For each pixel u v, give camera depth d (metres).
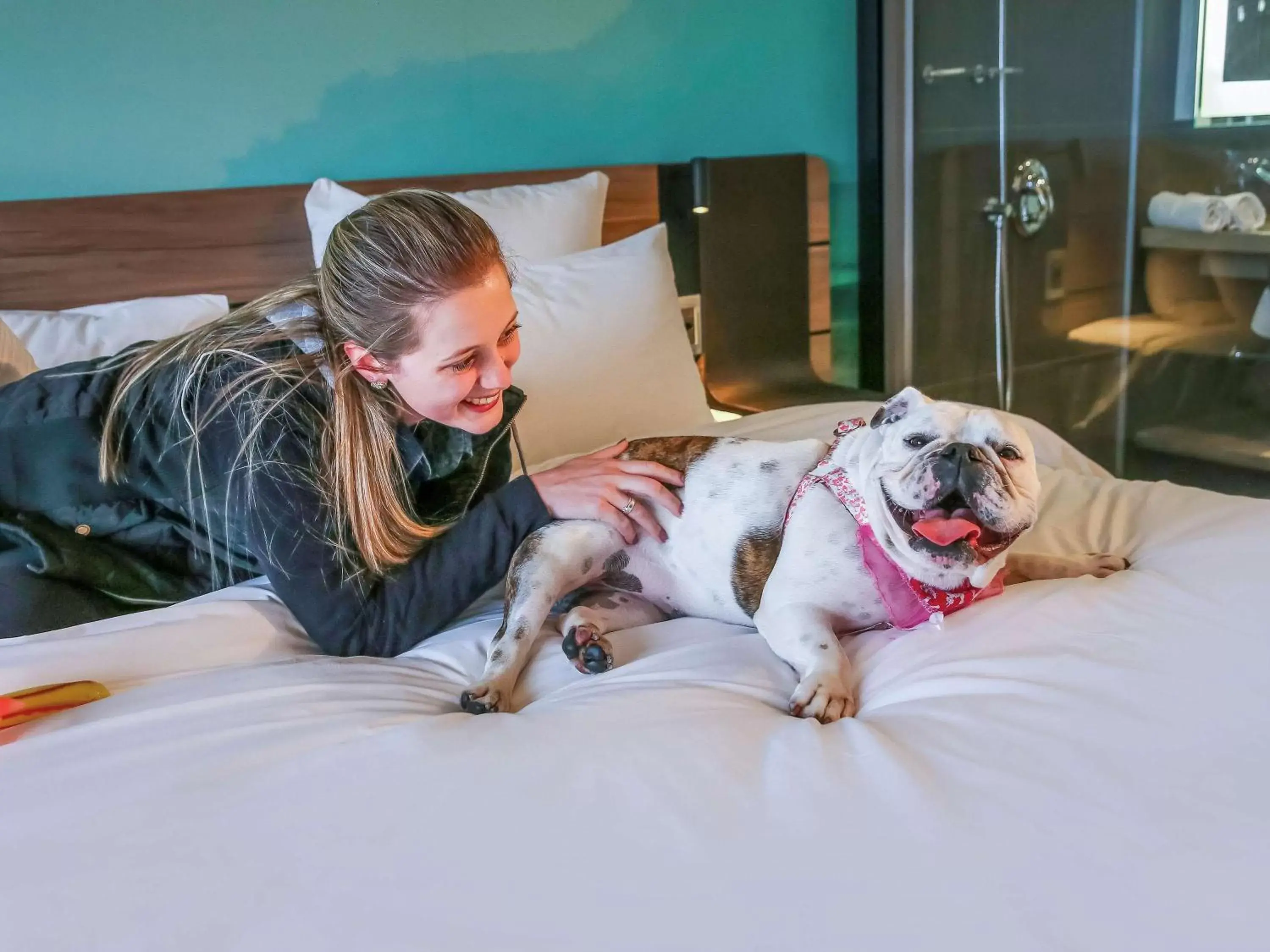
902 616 1.29
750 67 2.98
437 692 1.27
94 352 1.90
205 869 0.84
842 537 1.34
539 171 2.59
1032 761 0.96
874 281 3.29
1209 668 1.11
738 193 2.89
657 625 1.47
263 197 2.27
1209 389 3.10
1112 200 3.28
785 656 1.29
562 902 0.78
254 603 1.42
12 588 1.35
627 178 2.69
